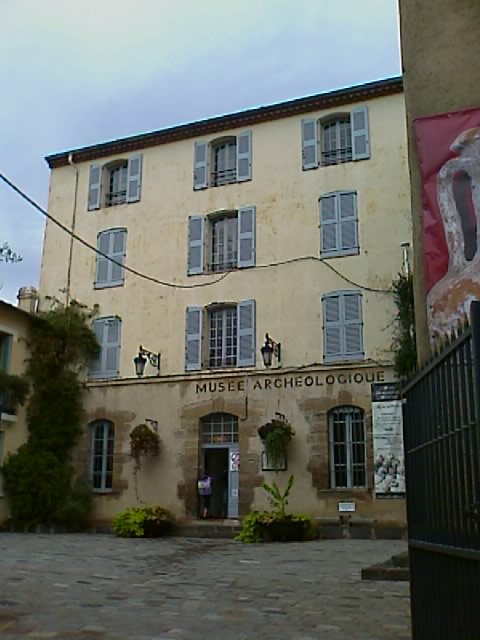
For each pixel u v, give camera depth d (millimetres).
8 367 21375
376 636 6207
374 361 19188
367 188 20594
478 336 3643
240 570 11312
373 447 18625
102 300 23062
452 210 6863
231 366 21062
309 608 7707
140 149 24031
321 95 21500
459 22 7500
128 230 23359
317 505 18906
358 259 20156
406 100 7656
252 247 21500
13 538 17797
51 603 8008
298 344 20219
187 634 6305
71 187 24688
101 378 22344
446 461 4273
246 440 20109
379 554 13492
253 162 22234
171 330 21906
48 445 21609
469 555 3826
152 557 13430
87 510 21000
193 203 22734
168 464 20875
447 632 4258
